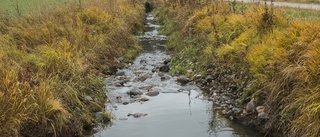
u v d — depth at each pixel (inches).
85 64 409.1
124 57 565.0
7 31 456.4
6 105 254.2
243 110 335.6
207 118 328.2
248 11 518.3
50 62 363.6
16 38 437.7
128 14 831.7
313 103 254.7
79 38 490.0
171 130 303.0
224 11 601.6
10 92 264.7
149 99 381.4
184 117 330.6
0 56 337.4
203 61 478.0
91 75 405.4
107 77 460.8
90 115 329.7
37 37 440.1
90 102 349.1
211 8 635.5
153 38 759.1
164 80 452.8
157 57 589.6
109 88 416.5
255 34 426.3
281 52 330.3
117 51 566.3
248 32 438.0
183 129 304.7
